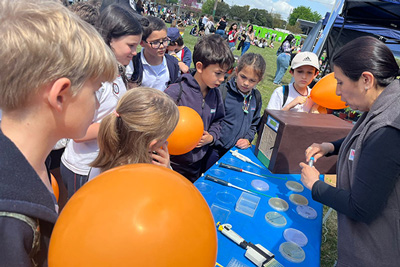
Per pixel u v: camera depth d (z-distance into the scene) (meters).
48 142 0.63
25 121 0.58
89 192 0.63
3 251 0.51
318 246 1.24
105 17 1.69
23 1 0.55
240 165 1.95
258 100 2.48
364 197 0.95
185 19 32.06
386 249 0.99
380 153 0.90
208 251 0.64
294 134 1.76
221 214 1.36
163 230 0.56
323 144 1.65
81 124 0.65
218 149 2.45
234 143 2.40
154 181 0.65
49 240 0.66
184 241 0.58
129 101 1.16
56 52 0.53
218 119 2.30
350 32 7.71
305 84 2.63
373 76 1.02
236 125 2.36
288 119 1.80
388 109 0.93
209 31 15.36
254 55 2.19
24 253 0.53
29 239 0.56
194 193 0.70
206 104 2.08
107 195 0.60
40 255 0.65
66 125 0.62
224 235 1.23
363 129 1.00
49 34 0.53
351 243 1.10
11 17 0.52
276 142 1.81
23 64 0.52
